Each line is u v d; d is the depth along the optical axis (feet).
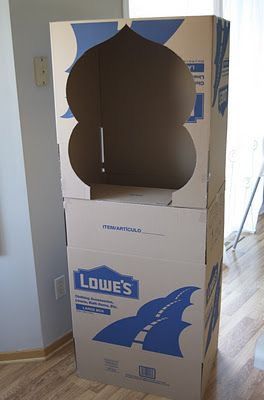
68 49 4.89
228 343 6.95
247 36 9.46
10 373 6.50
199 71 4.54
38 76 5.91
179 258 5.17
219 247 5.89
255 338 7.06
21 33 5.61
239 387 6.04
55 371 6.50
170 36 4.51
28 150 5.99
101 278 5.64
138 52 5.85
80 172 5.82
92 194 5.54
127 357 5.91
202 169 4.80
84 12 6.43
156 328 5.59
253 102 10.19
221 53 4.89
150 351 5.75
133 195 5.49
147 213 5.13
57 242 6.74
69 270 5.79
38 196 6.28
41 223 6.41
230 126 9.45
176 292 5.33
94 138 6.21
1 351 6.73
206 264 5.12
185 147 5.99
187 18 4.41
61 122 5.20
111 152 6.49
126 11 7.06
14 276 6.46
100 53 6.05
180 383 5.75
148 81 5.91
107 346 5.97
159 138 6.11
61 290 6.97
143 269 5.38
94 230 5.46
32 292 6.56
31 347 6.79
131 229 5.27
